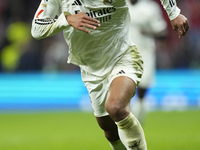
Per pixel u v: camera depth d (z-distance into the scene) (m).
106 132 15.52
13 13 63.28
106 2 13.62
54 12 13.95
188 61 60.62
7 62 60.19
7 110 43.75
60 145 21.92
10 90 53.41
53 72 59.53
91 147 21.12
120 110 12.41
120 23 14.27
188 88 51.06
